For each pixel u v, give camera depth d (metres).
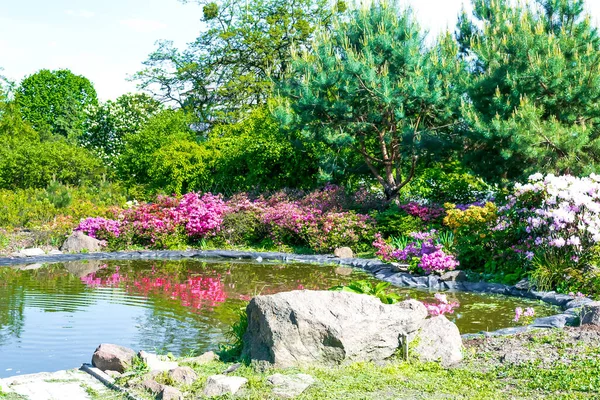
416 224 17.25
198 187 25.62
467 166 18.14
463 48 20.95
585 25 17.03
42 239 18.06
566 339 7.04
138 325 8.98
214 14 38.03
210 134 30.61
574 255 11.30
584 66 15.95
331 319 6.35
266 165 23.64
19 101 49.66
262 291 11.87
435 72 18.69
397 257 14.34
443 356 6.61
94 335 8.43
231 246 18.94
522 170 16.70
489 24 18.92
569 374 5.73
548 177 12.18
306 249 18.09
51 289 11.91
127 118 35.03
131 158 29.09
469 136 16.98
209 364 6.63
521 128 15.51
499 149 16.86
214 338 8.26
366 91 18.62
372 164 21.81
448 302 10.78
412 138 18.16
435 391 5.52
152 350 7.68
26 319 9.34
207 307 10.29
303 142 21.12
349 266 15.55
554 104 16.41
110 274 13.98
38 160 27.06
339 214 17.91
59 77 52.94
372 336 6.47
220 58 38.16
